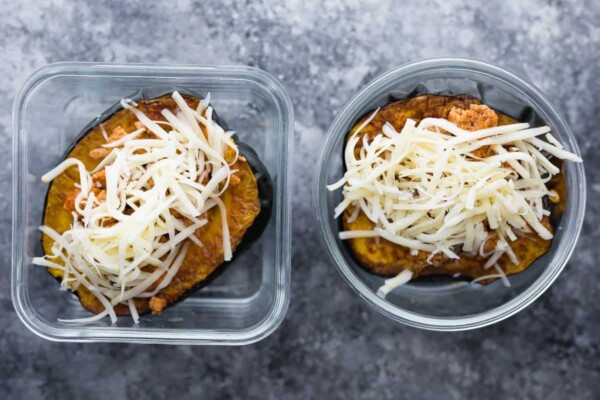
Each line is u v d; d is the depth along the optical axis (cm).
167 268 56
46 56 62
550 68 62
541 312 63
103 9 62
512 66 62
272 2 62
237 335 59
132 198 54
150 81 60
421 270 57
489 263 57
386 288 57
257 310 61
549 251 58
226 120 61
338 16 62
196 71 59
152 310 57
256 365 62
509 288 59
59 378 62
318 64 62
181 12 62
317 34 62
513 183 55
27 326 59
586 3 63
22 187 59
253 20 62
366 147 55
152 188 55
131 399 62
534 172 56
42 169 60
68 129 60
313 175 61
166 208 54
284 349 62
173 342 59
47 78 59
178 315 61
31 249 59
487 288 60
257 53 62
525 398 63
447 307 60
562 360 63
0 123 62
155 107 56
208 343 59
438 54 62
